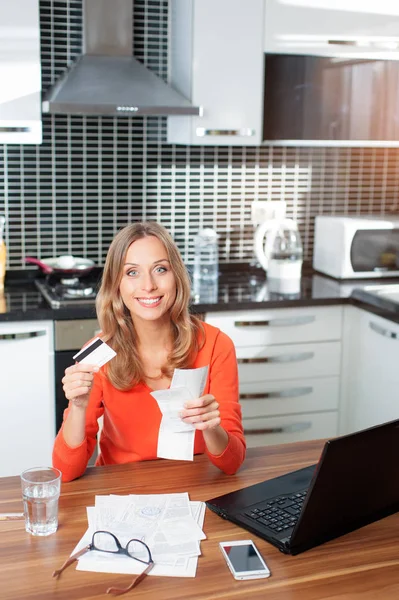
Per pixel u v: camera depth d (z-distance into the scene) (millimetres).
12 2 2969
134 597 1226
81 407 1679
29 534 1426
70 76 3168
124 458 1901
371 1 3328
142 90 3168
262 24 3236
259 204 3789
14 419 2990
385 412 3150
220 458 1672
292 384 3330
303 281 3594
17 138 3070
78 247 3594
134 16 3469
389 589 1262
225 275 3758
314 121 3389
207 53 3213
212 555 1360
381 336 3143
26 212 3496
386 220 3611
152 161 3615
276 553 1371
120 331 1841
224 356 1930
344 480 1355
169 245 1824
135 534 1423
